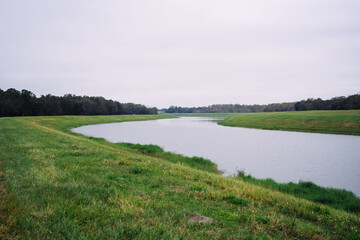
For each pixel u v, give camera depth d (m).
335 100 143.75
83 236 3.68
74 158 10.98
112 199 5.68
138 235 3.91
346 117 59.34
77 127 65.19
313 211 6.66
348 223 5.97
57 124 63.38
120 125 77.00
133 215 4.85
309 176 15.77
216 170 16.92
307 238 4.82
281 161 20.44
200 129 59.22
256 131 53.38
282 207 6.83
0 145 13.05
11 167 7.96
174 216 5.06
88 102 141.75
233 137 40.22
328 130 49.38
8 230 3.72
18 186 5.88
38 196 5.32
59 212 4.53
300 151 25.86
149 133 47.41
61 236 3.75
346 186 13.51
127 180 8.12
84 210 4.81
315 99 171.25
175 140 35.81
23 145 13.35
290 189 11.70
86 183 6.89
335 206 9.54
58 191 5.80
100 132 49.41
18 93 102.00
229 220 5.29
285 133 47.66
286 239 4.64
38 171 7.64
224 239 4.24
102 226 4.26
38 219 4.16
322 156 22.95
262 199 7.32
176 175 9.84
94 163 10.40
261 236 4.56
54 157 10.88
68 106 128.00
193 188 7.83
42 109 107.62
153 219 4.74
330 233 5.30
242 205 6.61
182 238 4.06
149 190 7.13
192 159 19.14
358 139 36.94
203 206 6.16
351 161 20.41
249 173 16.42
